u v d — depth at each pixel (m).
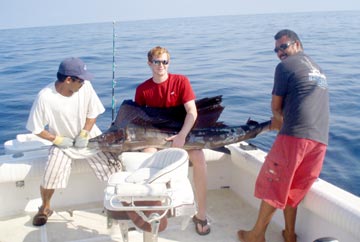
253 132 3.47
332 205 2.50
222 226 3.12
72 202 3.44
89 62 14.72
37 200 3.33
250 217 3.26
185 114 3.26
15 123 7.67
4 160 3.18
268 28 33.91
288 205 2.68
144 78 11.22
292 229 2.79
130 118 3.19
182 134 3.09
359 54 15.91
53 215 3.30
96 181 3.46
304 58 2.59
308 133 2.47
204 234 2.99
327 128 2.56
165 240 2.92
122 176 2.37
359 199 2.53
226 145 3.48
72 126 3.08
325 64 13.77
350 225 2.38
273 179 2.60
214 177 3.71
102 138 3.12
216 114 3.41
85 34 35.19
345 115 7.40
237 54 16.38
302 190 2.61
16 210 3.29
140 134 3.19
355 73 11.74
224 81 10.69
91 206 3.44
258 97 8.88
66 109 3.00
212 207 3.42
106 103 8.68
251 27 36.34
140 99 3.29
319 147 2.52
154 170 2.37
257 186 2.70
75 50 19.53
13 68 14.09
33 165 3.17
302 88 2.49
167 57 3.12
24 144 3.45
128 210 2.03
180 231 3.04
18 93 10.06
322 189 2.66
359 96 8.78
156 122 3.22
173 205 2.10
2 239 2.96
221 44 20.66
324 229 2.68
